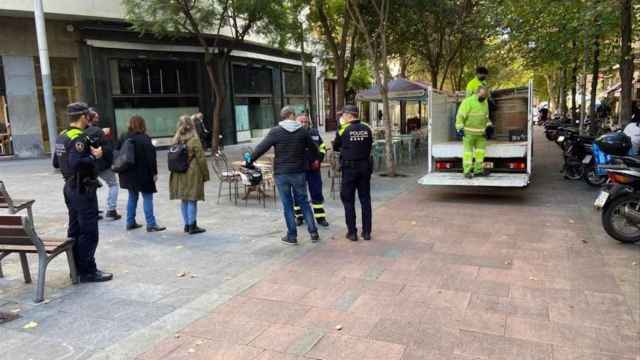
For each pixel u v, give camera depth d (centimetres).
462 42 2231
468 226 736
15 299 481
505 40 1642
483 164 947
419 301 455
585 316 416
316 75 3303
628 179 606
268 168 1000
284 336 392
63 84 2017
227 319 427
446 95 1117
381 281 509
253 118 2652
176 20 1681
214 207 923
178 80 2247
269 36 1866
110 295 488
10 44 1877
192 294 488
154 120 2197
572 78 2084
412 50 2269
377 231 720
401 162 1633
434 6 1780
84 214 512
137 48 2084
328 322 415
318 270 549
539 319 412
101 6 1917
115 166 732
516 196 976
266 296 476
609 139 840
